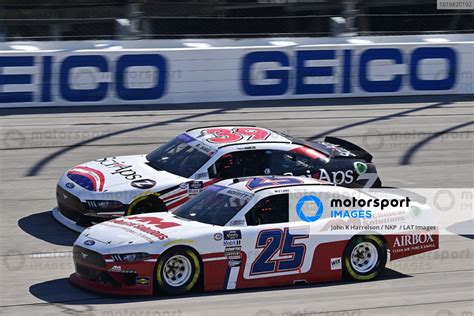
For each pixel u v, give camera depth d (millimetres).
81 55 63906
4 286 31797
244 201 33406
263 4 72938
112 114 62656
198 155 41094
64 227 40125
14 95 62969
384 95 71438
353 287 33031
